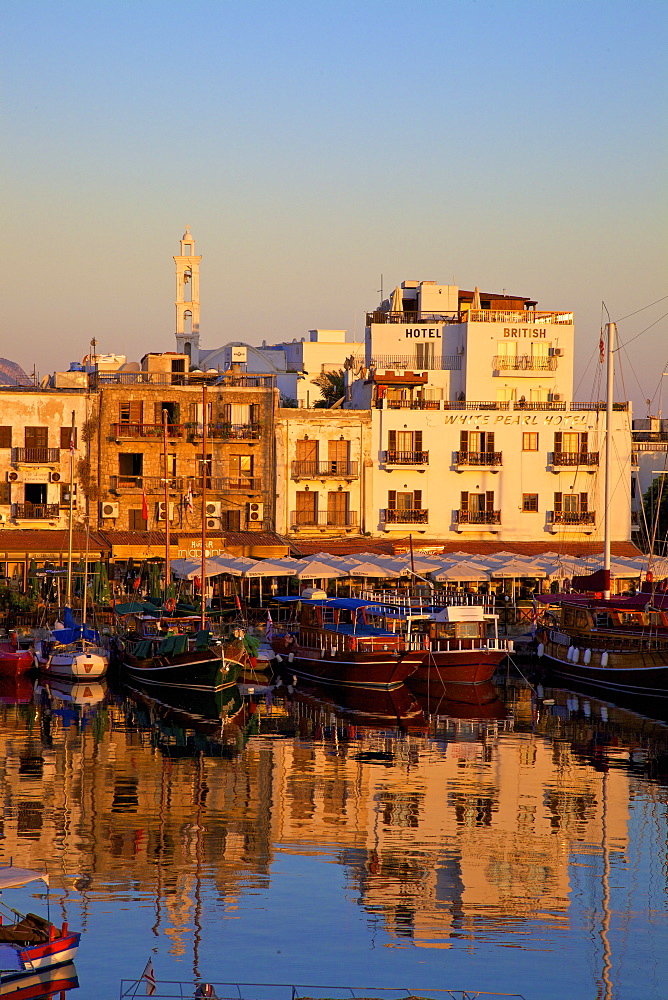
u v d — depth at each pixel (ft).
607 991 84.38
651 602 204.54
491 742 161.38
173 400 288.30
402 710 187.52
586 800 130.82
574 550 294.66
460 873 106.83
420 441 296.10
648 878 106.11
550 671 219.82
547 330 329.31
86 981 84.28
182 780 137.49
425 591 247.91
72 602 254.47
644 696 194.59
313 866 108.06
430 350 333.21
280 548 280.51
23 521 275.18
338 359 451.53
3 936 83.56
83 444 282.36
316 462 292.61
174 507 284.20
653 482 341.00
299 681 216.13
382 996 82.74
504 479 299.17
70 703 191.31
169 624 216.95
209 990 82.28
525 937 93.35
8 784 134.51
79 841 114.11
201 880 104.01
